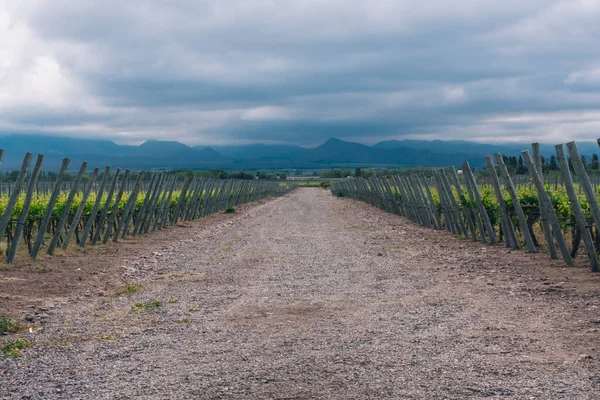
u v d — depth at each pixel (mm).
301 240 19750
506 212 15648
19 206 15758
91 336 7246
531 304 8531
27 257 14492
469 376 5289
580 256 13562
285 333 7195
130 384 5344
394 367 5648
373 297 9531
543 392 4809
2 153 12078
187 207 30297
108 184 41094
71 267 13320
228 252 16516
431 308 8508
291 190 120812
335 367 5695
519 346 6273
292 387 5141
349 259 14562
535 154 13750
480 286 10242
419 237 20312
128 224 20750
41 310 8914
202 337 7078
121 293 10312
